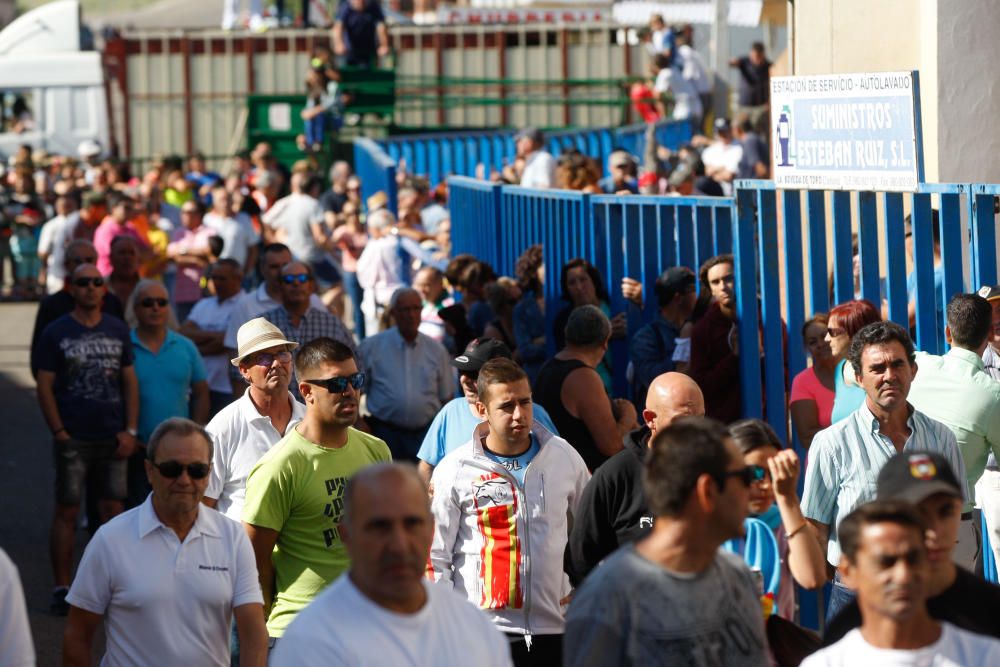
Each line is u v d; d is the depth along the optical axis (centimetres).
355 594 1078
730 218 2386
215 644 1514
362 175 6706
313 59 7700
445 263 4334
